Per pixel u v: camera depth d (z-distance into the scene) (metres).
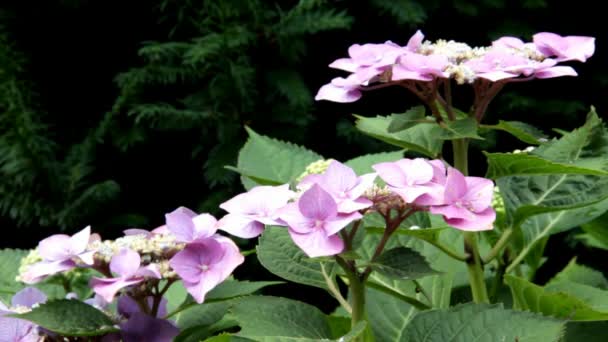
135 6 2.38
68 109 2.40
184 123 2.12
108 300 0.94
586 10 2.55
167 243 1.00
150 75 2.06
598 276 1.36
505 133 2.43
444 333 0.95
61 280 1.07
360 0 2.40
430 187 0.94
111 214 2.14
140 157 2.32
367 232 1.06
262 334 0.95
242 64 2.10
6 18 2.25
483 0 2.40
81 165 2.03
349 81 1.07
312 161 1.29
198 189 2.37
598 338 1.15
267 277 2.19
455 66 1.05
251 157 1.30
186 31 2.33
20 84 1.99
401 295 1.09
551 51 1.10
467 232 1.09
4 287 1.11
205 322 1.06
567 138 1.12
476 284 1.10
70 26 2.38
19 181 1.93
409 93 2.45
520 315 0.94
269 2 2.37
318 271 1.02
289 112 2.19
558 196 1.10
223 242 0.96
